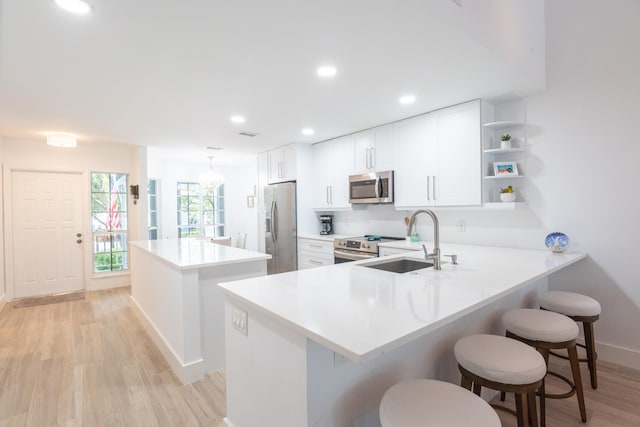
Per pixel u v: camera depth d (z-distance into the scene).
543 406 1.68
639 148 2.39
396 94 2.77
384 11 1.59
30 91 2.63
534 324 1.74
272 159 5.32
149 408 2.05
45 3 1.50
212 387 2.29
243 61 2.13
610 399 2.08
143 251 3.52
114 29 1.73
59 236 4.91
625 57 2.43
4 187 4.42
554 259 2.35
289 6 1.55
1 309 4.06
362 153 4.04
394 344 0.99
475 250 2.86
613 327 2.54
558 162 2.74
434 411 1.04
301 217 4.78
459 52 2.03
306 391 1.19
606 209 2.53
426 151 3.32
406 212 3.97
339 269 2.05
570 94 2.66
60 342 3.05
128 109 3.13
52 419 1.94
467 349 1.41
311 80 2.45
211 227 7.98
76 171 4.96
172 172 7.25
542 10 2.72
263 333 1.44
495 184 3.07
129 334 3.24
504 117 3.01
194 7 1.55
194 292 2.39
